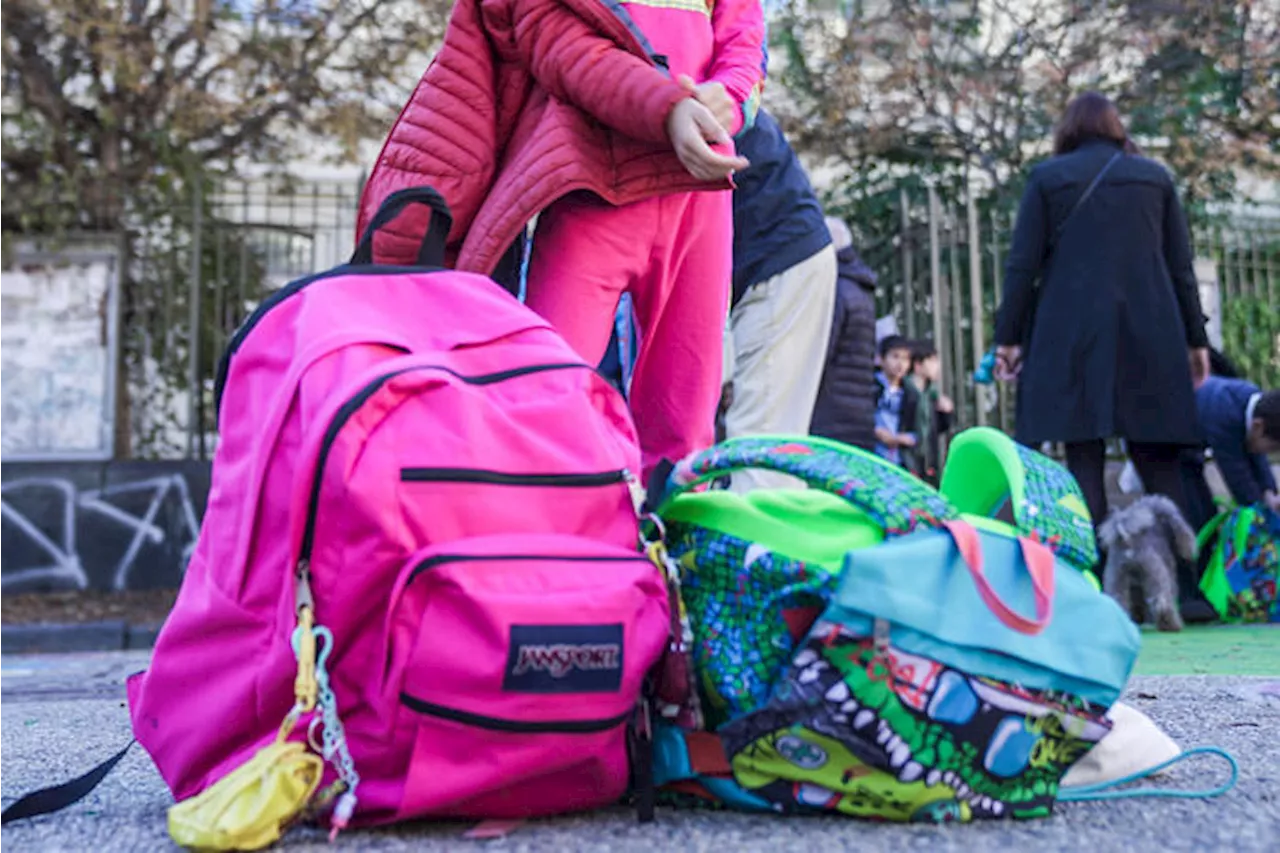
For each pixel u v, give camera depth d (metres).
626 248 2.28
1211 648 4.27
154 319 7.66
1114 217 4.72
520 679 1.34
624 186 2.23
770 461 1.57
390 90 8.25
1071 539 1.61
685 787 1.58
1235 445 5.48
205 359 7.64
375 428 1.42
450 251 2.40
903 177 8.95
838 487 1.52
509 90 2.32
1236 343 8.27
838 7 9.18
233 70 7.83
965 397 7.43
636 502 1.56
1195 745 2.15
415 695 1.34
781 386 4.10
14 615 6.80
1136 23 8.95
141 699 1.62
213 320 7.69
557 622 1.36
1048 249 4.84
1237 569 5.37
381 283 1.70
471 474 1.42
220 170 8.02
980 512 1.87
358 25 7.95
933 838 1.41
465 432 1.44
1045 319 4.79
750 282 4.11
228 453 1.64
